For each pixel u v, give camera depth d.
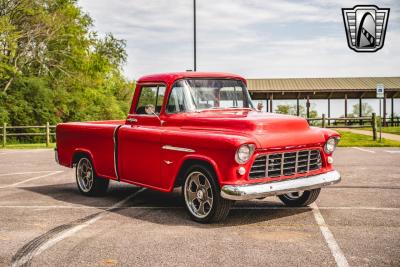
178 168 6.22
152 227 5.96
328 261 4.56
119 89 57.69
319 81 36.19
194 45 17.02
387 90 33.66
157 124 6.86
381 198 7.67
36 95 36.19
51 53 37.88
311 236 5.45
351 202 7.36
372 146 18.41
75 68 39.16
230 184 5.61
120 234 5.64
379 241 5.21
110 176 7.58
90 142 7.98
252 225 6.01
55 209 7.15
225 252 4.88
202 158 5.89
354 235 5.46
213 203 5.85
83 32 38.91
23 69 37.62
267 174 5.86
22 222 6.30
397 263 4.49
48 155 17.02
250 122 5.87
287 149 6.00
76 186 9.48
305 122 6.51
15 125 35.41
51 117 36.56
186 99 6.67
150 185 6.75
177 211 6.93
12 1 34.09
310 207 7.04
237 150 5.52
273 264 4.49
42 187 9.37
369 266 4.41
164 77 6.91
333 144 6.57
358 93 36.22
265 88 33.59
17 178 10.72
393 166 11.83
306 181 6.09
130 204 7.52
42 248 5.12
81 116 41.31
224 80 7.07
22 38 35.19
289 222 6.14
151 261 4.63
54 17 35.66
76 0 38.62
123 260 4.68
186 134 6.11
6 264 4.62
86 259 4.73
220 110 6.82
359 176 10.13
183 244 5.18
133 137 6.95
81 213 6.84
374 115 20.62
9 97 34.62
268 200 7.67
